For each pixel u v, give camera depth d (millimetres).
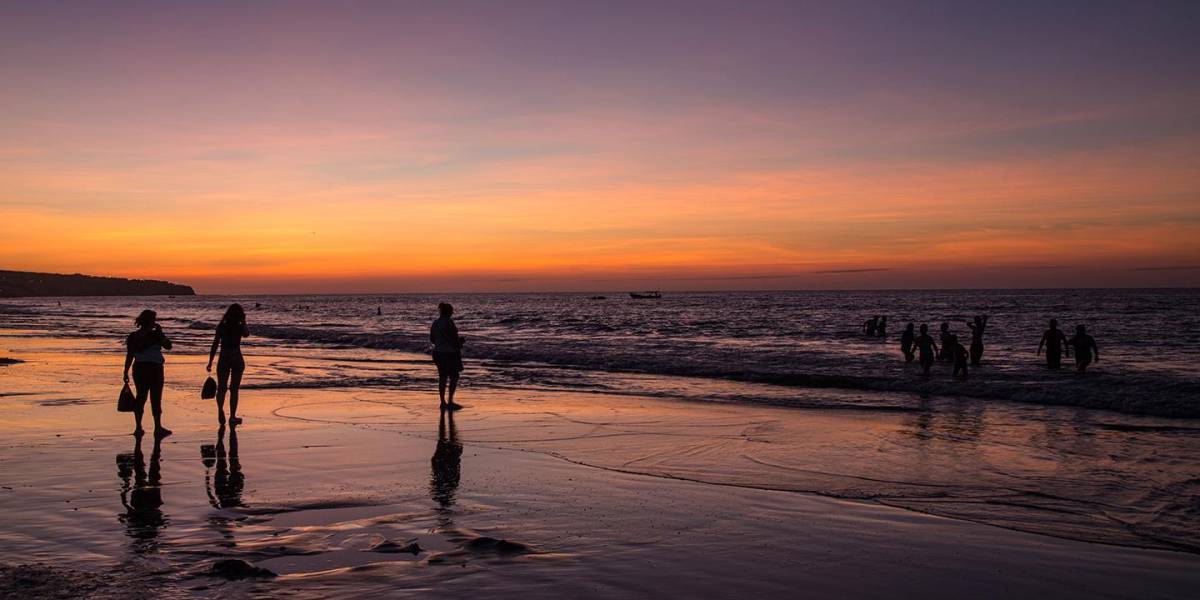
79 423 11141
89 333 40531
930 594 4645
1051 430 11344
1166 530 6145
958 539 5828
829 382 17672
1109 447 9930
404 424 11539
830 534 5910
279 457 8812
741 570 5023
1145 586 4836
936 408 13812
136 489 7137
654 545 5559
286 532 5758
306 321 67688
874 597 4578
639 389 16797
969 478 8031
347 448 9461
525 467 8422
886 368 21094
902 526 6176
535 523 6129
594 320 67000
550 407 13672
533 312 91375
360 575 4785
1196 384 15406
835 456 9234
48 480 7473
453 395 14203
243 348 30062
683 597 4504
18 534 5609
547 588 4617
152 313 10156
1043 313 73250
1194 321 56094
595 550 5414
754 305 118125
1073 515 6562
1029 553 5488
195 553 5188
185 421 11562
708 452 9445
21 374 18203
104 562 4965
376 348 30359
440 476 7887
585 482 7699
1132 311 76250
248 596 4367
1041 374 19156
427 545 5480
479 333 46906
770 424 11766
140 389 9984
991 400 14977
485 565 5035
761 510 6637
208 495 6930
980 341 22375
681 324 58875
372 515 6316
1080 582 4895
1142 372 19938
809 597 4555
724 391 16422
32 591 4387
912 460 9016
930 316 69312
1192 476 8156
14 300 199125
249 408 13172
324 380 17891
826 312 85125
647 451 9469
